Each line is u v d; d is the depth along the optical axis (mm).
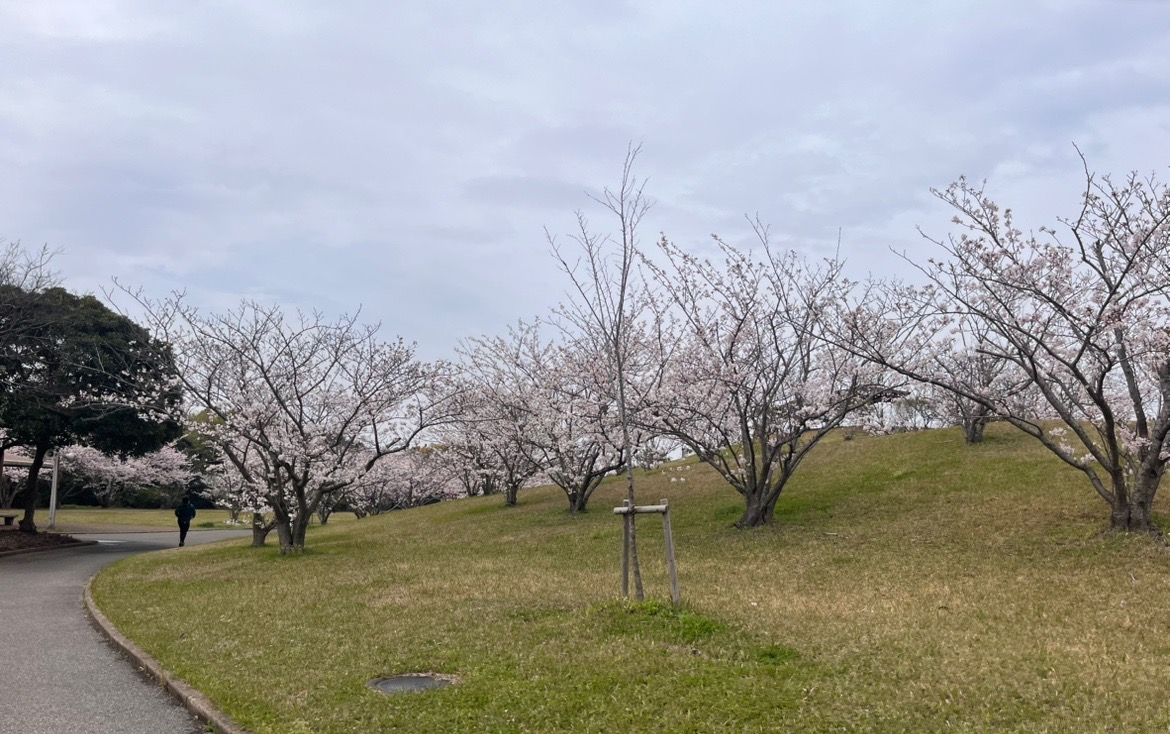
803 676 6410
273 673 7418
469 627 8758
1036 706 5582
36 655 9188
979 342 14164
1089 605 9062
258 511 21344
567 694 6230
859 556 13055
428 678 7105
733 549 14680
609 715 5750
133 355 22234
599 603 9023
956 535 13820
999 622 8414
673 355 18875
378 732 5754
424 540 20578
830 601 9734
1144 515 12328
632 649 7348
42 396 24203
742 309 17141
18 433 24734
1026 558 11805
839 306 16062
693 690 6133
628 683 6402
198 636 9273
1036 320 13352
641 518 19734
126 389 24766
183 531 26844
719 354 17219
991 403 13469
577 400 20516
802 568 12461
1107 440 12898
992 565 11555
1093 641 7445
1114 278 12430
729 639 7598
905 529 14750
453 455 32750
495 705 6090
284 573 15125
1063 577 10469
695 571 12672
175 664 7980
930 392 21422
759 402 17625
